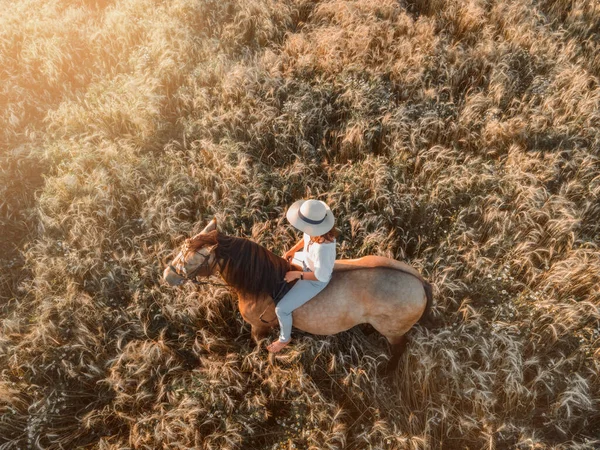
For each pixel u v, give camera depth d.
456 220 5.09
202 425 3.84
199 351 4.28
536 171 5.65
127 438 3.88
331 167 5.90
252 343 4.50
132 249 5.08
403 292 3.64
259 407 3.90
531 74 7.05
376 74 6.75
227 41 7.86
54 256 4.95
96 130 6.32
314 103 6.43
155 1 8.62
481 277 4.73
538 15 7.85
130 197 5.43
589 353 4.09
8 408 3.89
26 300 4.80
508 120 6.07
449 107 6.38
